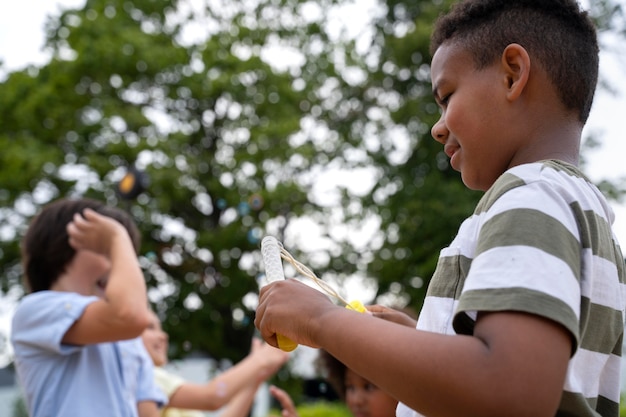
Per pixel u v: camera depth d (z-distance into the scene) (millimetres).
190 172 10922
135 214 10766
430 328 1077
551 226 963
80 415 1974
